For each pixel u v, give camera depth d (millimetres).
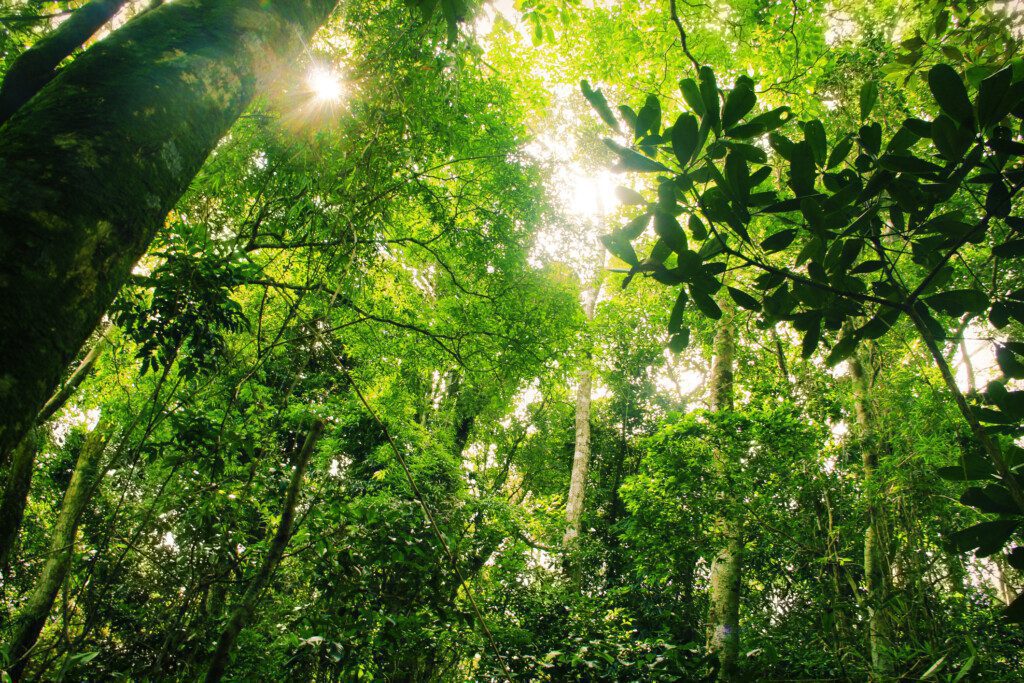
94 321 818
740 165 1208
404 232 5594
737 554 5395
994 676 3965
